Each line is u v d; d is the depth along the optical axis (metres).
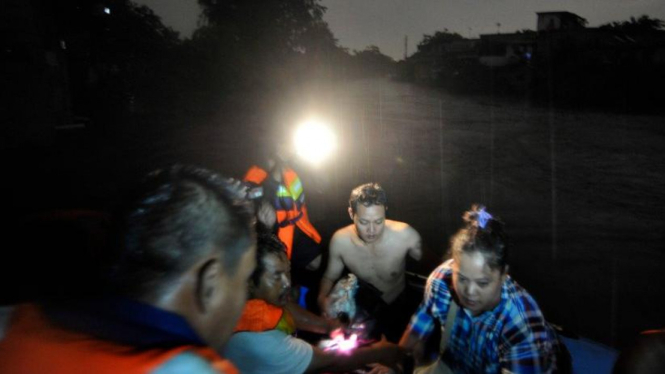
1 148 12.78
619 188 9.71
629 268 5.50
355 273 3.43
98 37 20.89
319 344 2.61
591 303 4.63
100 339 0.80
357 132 18.80
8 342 0.84
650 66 26.44
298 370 1.93
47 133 14.32
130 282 0.87
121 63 22.62
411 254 3.48
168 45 29.67
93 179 10.64
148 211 0.90
